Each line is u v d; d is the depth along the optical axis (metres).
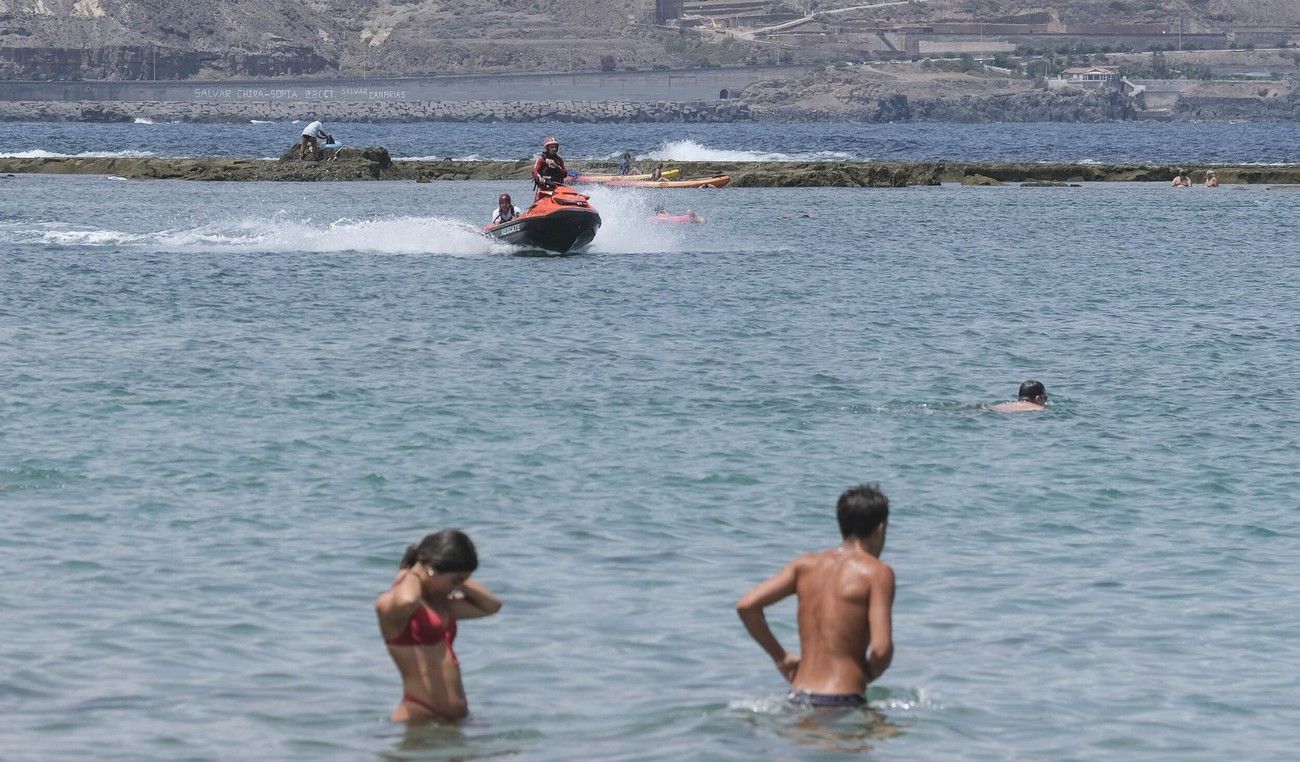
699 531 63.06
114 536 60.97
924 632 50.44
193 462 75.12
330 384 99.44
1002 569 58.34
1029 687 45.16
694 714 41.81
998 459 78.75
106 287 157.50
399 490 69.75
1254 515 67.62
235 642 48.19
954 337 127.69
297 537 61.12
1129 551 61.31
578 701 43.12
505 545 60.28
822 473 74.75
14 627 49.25
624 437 83.12
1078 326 136.38
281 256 195.62
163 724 41.12
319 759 38.69
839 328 132.38
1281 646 49.56
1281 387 103.69
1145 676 46.44
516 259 195.12
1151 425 89.00
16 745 39.50
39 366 105.44
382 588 54.22
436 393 96.50
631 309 144.12
